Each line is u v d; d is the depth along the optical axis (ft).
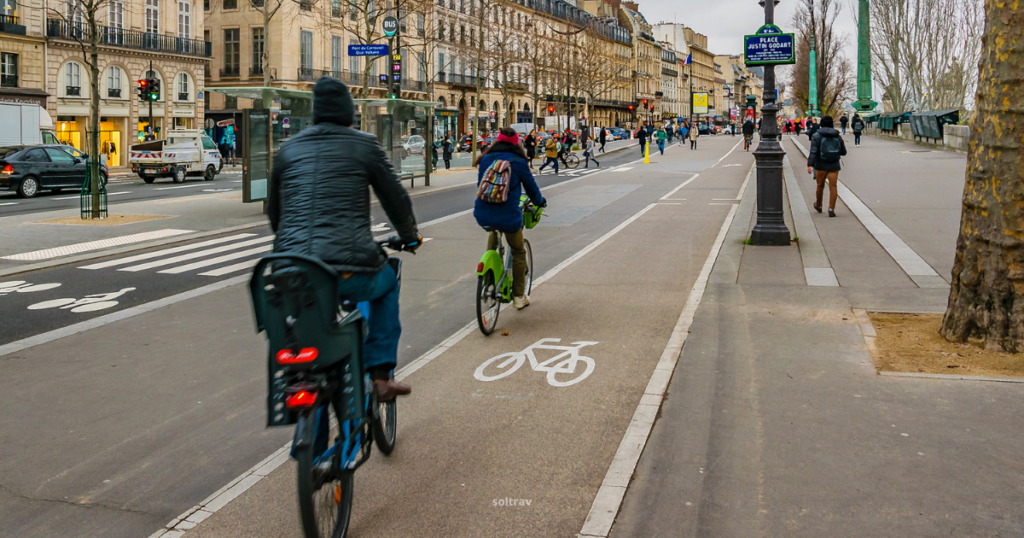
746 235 42.37
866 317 24.12
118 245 43.45
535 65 192.44
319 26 178.19
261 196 60.08
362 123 74.74
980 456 14.17
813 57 276.00
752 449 14.79
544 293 29.89
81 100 136.36
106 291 31.76
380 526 12.29
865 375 18.79
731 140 215.92
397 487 13.65
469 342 23.04
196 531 12.29
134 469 14.71
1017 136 19.26
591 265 35.86
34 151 83.35
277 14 172.45
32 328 25.88
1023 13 18.66
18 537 12.17
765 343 21.81
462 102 242.37
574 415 16.98
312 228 11.38
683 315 25.34
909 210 48.42
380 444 14.21
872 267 31.99
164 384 19.77
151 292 31.55
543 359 21.20
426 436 15.93
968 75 181.16
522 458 14.78
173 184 102.37
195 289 32.01
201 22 161.27
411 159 82.43
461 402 17.92
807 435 15.35
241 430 16.65
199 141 109.81
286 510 12.95
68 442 16.05
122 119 146.30
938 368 18.99
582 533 11.93
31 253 40.68
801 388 18.07
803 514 12.28
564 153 122.42
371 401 12.98
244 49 179.11
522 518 12.48
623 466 14.19
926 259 33.06
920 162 88.94
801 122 281.13
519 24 253.03
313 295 10.66
